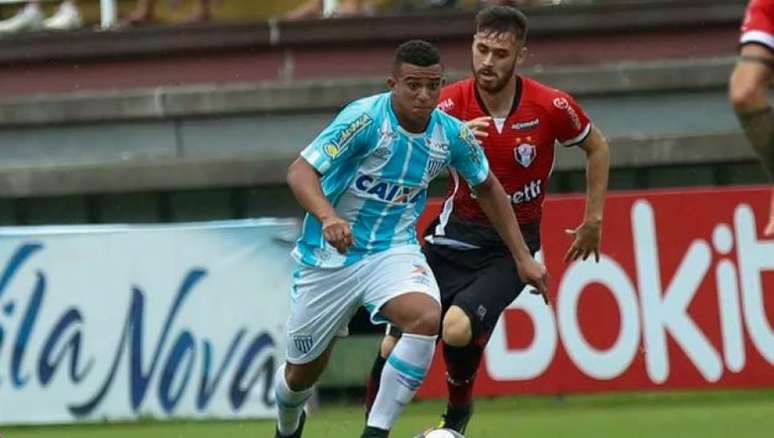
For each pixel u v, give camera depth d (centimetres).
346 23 5041
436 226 2798
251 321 3881
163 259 3903
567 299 3947
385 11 5138
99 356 3916
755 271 3925
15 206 4862
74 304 3925
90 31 5169
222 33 5106
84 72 5194
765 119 1956
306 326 2547
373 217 2467
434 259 2798
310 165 2361
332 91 4888
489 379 3962
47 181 4812
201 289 3894
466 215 2756
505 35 2641
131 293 3906
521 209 2770
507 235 2591
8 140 5097
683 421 3575
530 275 2592
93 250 3922
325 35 5056
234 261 3881
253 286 3878
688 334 3941
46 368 3931
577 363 3950
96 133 5050
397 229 2492
